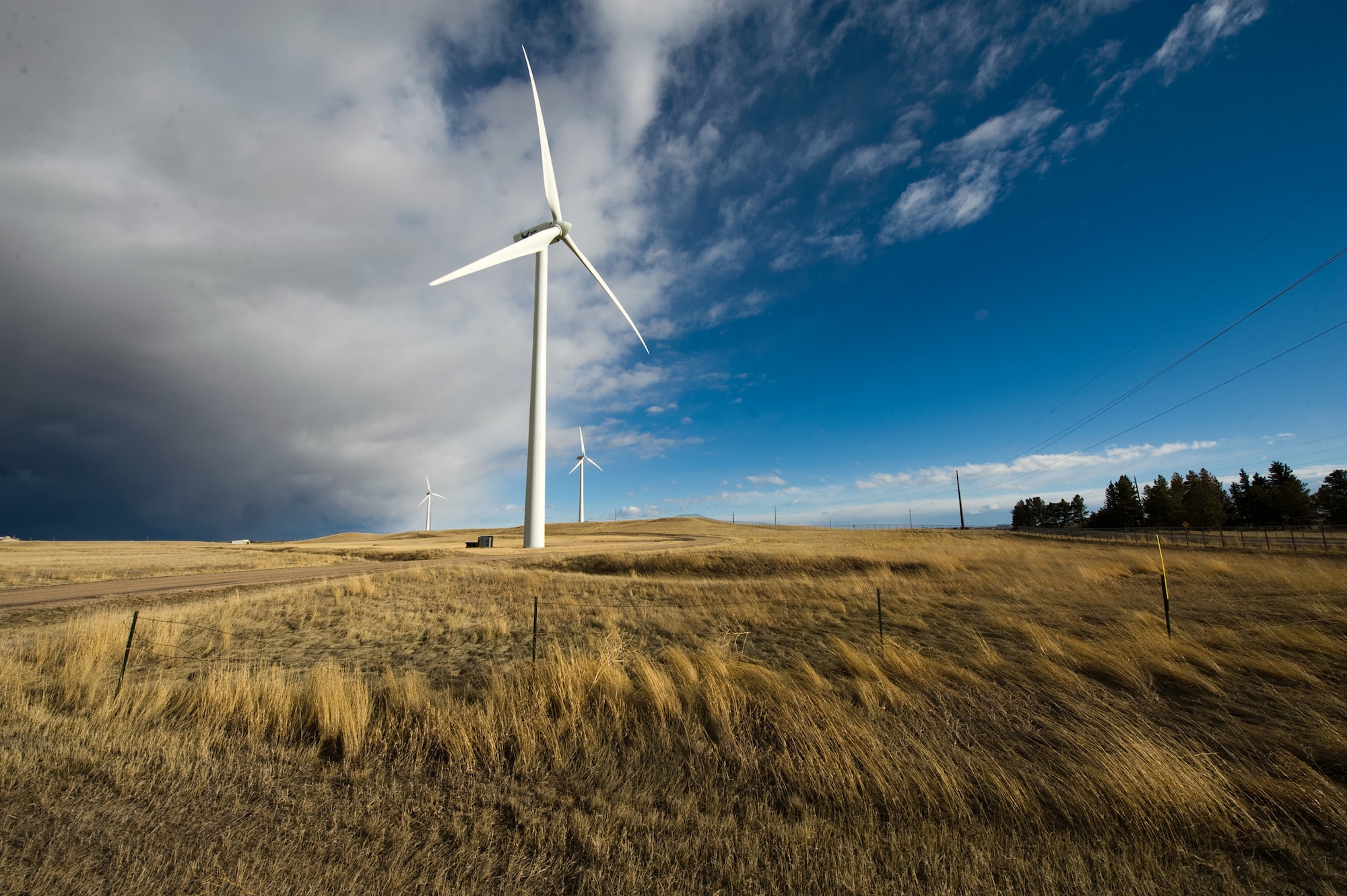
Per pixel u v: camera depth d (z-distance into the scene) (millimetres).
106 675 9242
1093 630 12180
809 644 11719
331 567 37031
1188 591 17703
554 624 14523
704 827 4445
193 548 71188
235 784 5270
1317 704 7227
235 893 3615
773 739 6289
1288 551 33406
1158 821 4375
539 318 58656
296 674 9859
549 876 3857
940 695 7590
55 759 5699
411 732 6469
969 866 3891
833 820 4539
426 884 3758
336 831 4430
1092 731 6043
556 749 5859
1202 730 6402
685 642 11977
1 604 18766
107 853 4086
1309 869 3854
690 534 93562
